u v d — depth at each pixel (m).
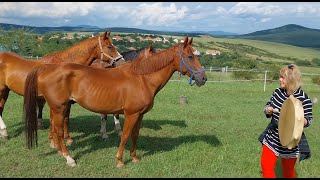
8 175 5.48
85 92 5.79
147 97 5.86
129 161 6.38
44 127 8.76
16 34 40.59
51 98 5.84
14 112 10.69
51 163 6.08
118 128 8.44
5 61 7.11
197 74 6.02
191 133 8.98
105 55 7.80
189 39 6.04
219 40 112.44
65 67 5.86
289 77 4.38
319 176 5.98
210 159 6.59
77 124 9.43
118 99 5.79
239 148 7.46
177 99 15.37
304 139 4.46
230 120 11.16
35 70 5.90
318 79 26.12
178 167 6.12
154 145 7.58
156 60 5.92
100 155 6.66
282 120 4.32
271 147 4.50
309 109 4.30
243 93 19.11
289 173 4.55
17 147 6.91
